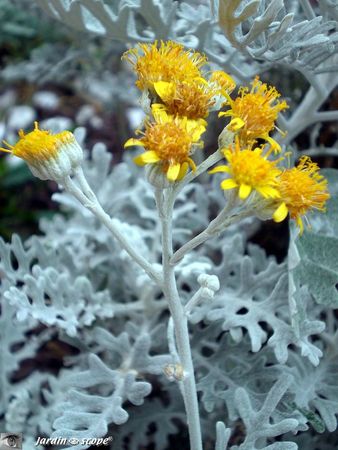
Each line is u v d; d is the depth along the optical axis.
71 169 0.09
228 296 0.13
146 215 0.16
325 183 0.10
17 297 0.11
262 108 0.09
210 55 0.12
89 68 0.23
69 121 0.26
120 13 0.12
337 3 0.11
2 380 0.15
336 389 0.12
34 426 0.14
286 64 0.12
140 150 0.19
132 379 0.11
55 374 0.18
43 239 0.17
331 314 0.14
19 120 0.26
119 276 0.15
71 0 0.12
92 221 0.16
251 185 0.08
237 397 0.10
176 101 0.09
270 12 0.10
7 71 0.23
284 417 0.11
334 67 0.11
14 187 0.24
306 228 0.11
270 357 0.12
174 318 0.10
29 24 0.25
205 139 0.19
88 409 0.11
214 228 0.09
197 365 0.13
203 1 0.18
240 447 0.10
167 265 0.09
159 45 0.12
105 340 0.12
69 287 0.13
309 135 0.16
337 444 0.13
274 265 0.13
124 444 0.15
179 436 0.15
